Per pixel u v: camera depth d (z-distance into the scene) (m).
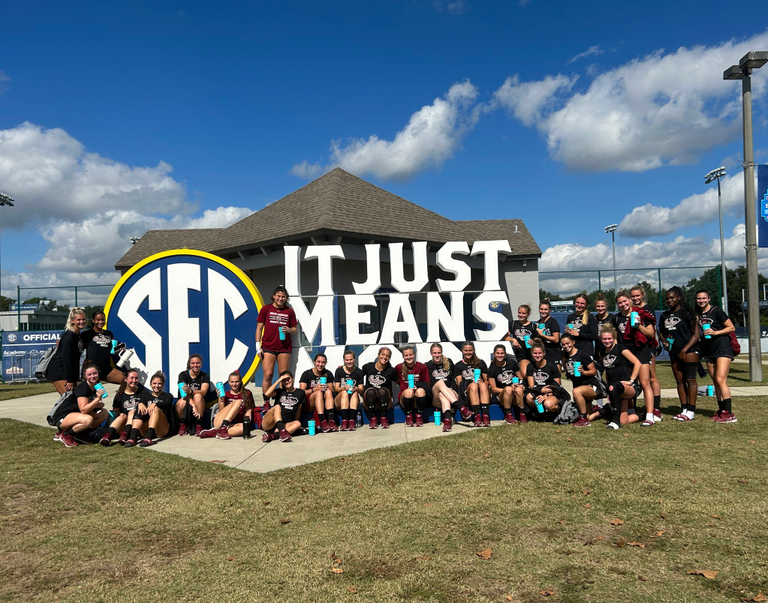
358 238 13.76
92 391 6.99
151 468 5.65
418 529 3.76
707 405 8.59
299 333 8.61
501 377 7.86
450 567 3.16
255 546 3.56
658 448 5.83
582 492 4.41
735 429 6.70
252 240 14.43
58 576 3.20
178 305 8.80
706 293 7.22
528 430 7.02
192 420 7.57
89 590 3.01
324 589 2.94
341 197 15.55
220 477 5.26
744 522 3.68
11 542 3.73
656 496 4.25
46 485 5.09
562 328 21.16
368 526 3.84
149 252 20.50
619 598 2.75
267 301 15.47
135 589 3.01
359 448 6.36
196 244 20.53
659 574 3.00
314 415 7.47
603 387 7.22
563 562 3.18
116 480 5.23
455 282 9.11
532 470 5.10
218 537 3.75
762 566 3.04
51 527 4.01
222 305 8.77
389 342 8.80
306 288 14.20
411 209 17.30
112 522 4.09
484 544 3.48
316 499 4.49
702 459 5.32
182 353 8.76
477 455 5.78
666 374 14.19
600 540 3.48
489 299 8.98
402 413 8.26
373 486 4.80
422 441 6.61
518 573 3.06
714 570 3.01
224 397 7.47
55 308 22.16
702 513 3.87
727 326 7.23
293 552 3.44
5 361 19.89
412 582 2.99
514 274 21.23
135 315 8.80
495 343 8.68
